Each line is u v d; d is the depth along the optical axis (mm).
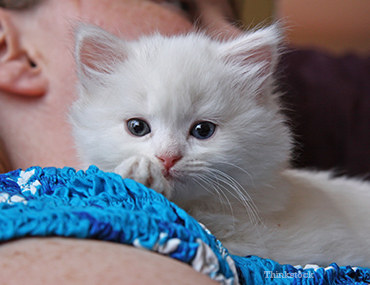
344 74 516
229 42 389
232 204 365
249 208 366
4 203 297
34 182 319
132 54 376
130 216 292
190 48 374
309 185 399
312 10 854
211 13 450
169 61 363
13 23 401
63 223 265
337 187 410
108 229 274
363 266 385
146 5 423
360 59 540
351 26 888
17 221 260
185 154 355
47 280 223
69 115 383
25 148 407
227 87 366
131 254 260
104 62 380
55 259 241
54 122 406
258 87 381
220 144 360
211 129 362
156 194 308
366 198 405
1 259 239
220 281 289
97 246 261
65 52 400
